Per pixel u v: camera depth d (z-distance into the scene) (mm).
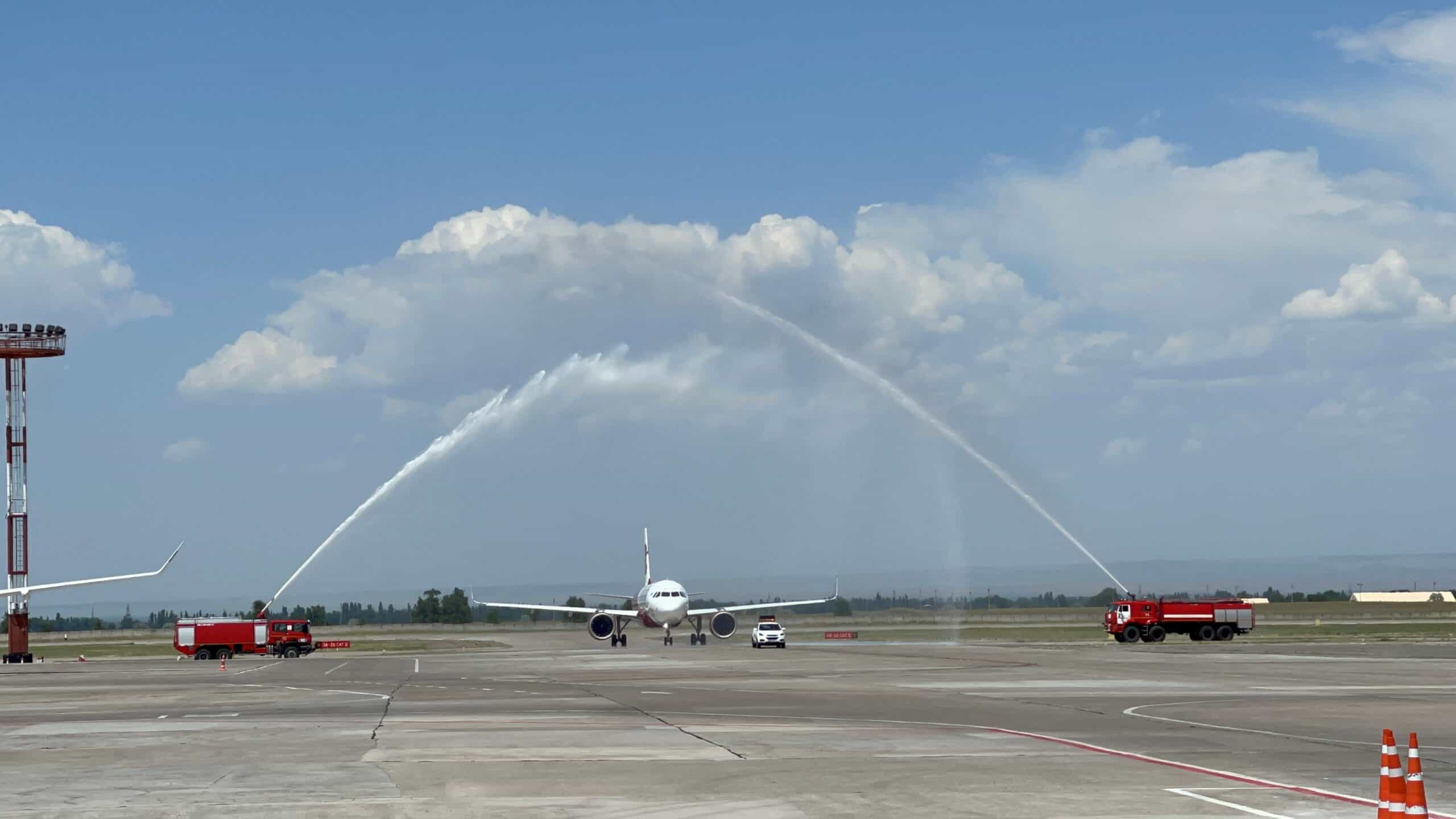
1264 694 44938
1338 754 27281
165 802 21125
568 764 25750
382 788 22547
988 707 39906
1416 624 148500
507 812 20031
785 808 20359
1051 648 90250
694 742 29766
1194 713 37531
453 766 25438
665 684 53156
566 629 185375
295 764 25859
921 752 27656
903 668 65000
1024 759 26438
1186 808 20219
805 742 29734
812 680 55312
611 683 54500
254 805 20781
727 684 53094
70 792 22312
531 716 37188
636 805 20609
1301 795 21609
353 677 61406
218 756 27531
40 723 36406
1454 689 47188
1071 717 36188
